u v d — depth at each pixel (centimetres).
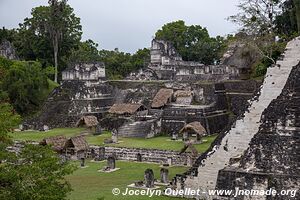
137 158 3344
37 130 4794
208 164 2177
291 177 1702
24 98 5303
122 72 8294
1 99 4800
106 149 3581
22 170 1359
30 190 1333
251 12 4881
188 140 3772
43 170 1415
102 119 4741
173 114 4319
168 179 2534
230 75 5181
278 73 2050
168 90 4725
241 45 5441
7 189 1331
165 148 3434
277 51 4450
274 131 1820
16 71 5366
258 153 1823
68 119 4947
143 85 5194
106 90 5319
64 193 1430
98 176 2761
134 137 4169
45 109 5141
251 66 5269
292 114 1791
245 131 2094
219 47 8281
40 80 5612
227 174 1861
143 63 8119
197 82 4869
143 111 4669
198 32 8756
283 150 1770
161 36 8750
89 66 5253
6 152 1423
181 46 8675
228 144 2134
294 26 4641
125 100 5153
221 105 4447
